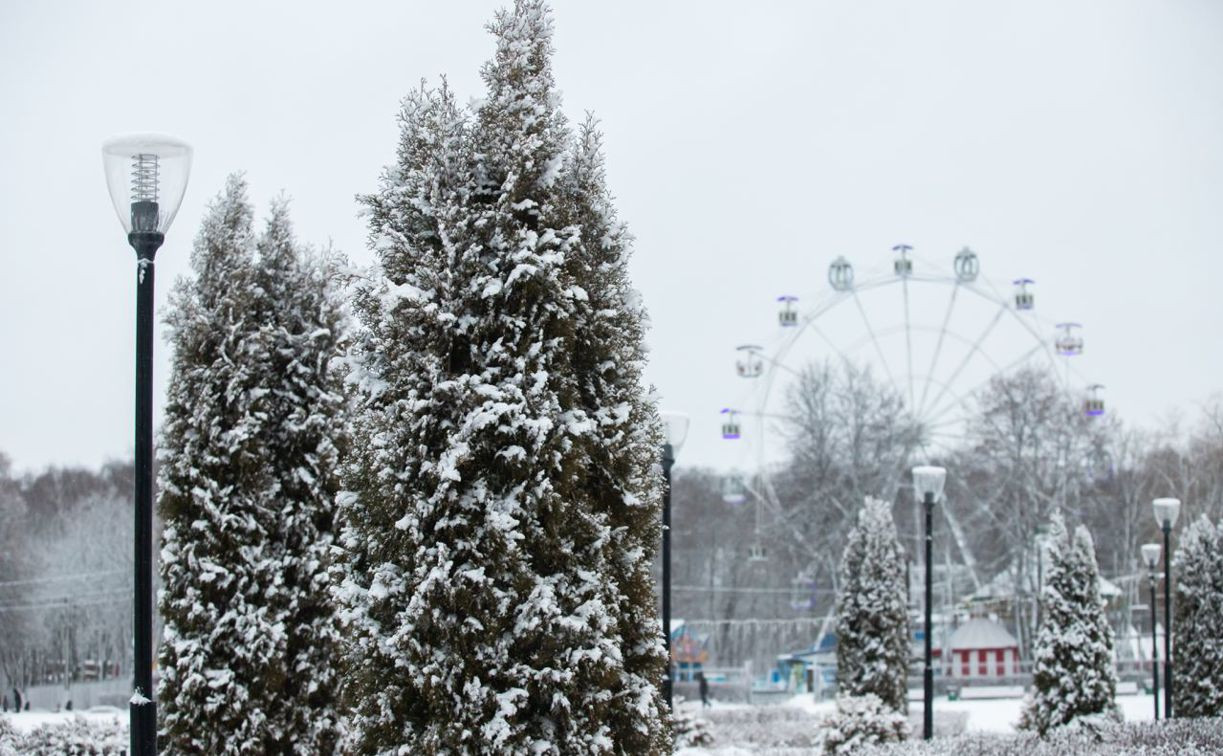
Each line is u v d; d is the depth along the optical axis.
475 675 9.58
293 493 14.34
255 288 14.49
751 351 67.38
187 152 9.48
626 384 10.70
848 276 66.25
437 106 10.52
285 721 13.74
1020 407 63.44
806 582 69.88
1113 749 19.31
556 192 10.52
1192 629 27.34
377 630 9.86
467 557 9.71
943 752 20.80
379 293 10.09
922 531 65.12
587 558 10.12
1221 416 68.62
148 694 8.91
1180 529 58.88
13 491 71.19
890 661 32.41
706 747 27.55
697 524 84.88
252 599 13.76
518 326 9.97
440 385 9.76
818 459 66.31
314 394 14.50
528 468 9.72
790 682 60.56
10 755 19.48
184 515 13.83
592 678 9.83
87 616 64.62
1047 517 61.47
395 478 9.91
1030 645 60.19
